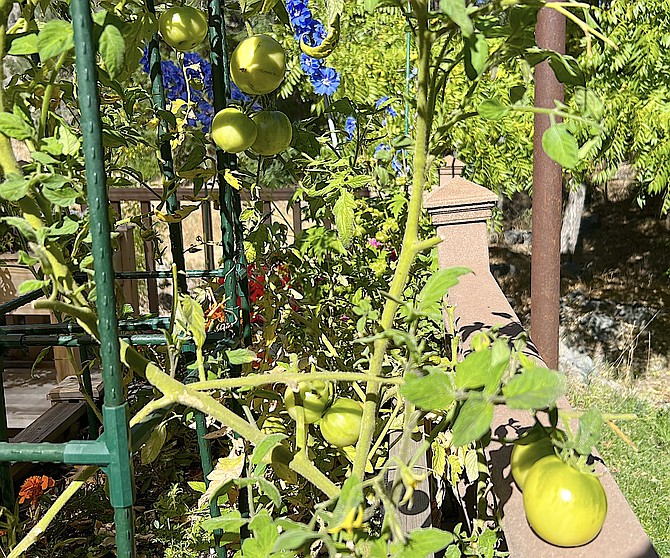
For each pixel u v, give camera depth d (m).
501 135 5.81
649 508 3.70
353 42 5.66
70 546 2.40
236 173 1.73
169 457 2.80
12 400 3.53
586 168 6.30
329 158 1.98
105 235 0.78
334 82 2.68
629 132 5.93
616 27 5.54
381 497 0.84
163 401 0.96
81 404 3.18
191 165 1.66
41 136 0.96
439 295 0.97
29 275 3.22
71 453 0.82
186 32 1.24
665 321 7.61
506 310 1.57
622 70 5.80
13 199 0.86
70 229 0.90
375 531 1.48
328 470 1.82
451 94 4.99
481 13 0.85
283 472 1.26
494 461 0.95
